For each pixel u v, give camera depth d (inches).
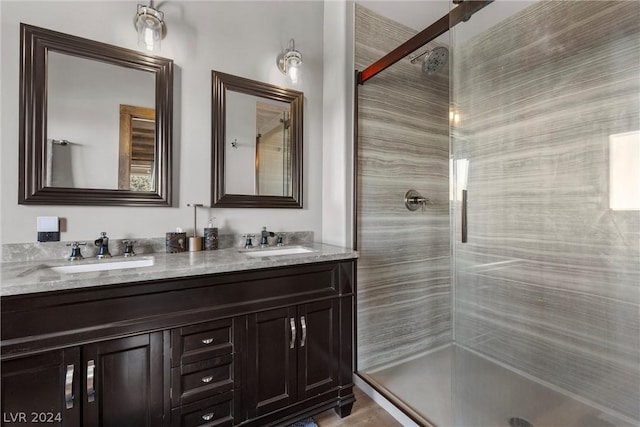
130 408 40.4
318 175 84.8
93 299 38.2
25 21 50.6
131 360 40.5
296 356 55.2
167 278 42.8
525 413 63.6
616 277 59.5
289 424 54.2
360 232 79.1
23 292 33.9
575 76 65.0
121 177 58.1
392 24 87.8
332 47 81.8
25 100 50.1
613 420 59.0
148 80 60.9
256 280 51.1
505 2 70.8
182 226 64.6
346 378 61.8
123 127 58.4
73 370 36.8
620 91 58.7
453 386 69.1
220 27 69.8
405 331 88.0
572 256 65.7
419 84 90.7
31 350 34.7
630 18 57.2
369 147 81.0
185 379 44.5
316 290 58.2
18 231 49.6
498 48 78.7
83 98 55.0
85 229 54.8
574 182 65.4
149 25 58.1
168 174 62.2
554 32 68.2
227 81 69.9
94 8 56.2
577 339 64.7
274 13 77.4
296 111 80.1
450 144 79.9
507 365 75.2
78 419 37.0
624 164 58.2
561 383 66.6
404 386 71.7
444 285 96.6
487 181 81.7
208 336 46.4
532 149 72.5
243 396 49.5
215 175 68.2
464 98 80.8
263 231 73.5
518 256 74.9
